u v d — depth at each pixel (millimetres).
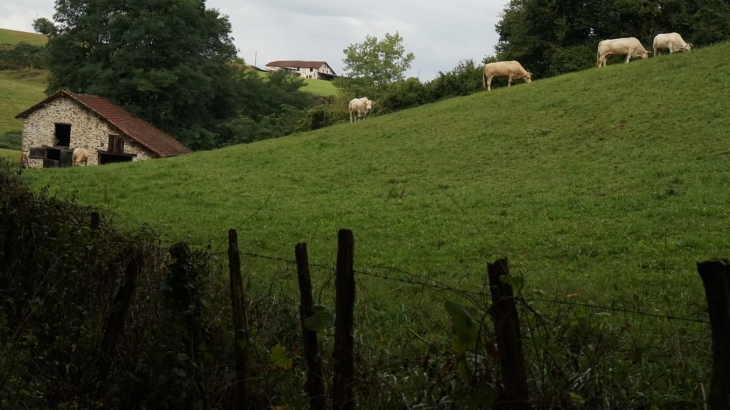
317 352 5293
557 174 24656
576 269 13938
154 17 59531
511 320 4469
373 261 15781
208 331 6055
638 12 52250
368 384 5387
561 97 35344
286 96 80125
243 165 32906
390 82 89500
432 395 5273
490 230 18297
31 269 6605
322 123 53531
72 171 32719
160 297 6008
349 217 21281
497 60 57312
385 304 9516
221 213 22859
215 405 5719
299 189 27094
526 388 4465
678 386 5949
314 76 197875
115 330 6191
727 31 48219
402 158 30969
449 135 33688
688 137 25438
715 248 14375
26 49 113375
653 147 25422
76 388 6082
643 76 35062
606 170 23781
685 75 33094
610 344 5980
